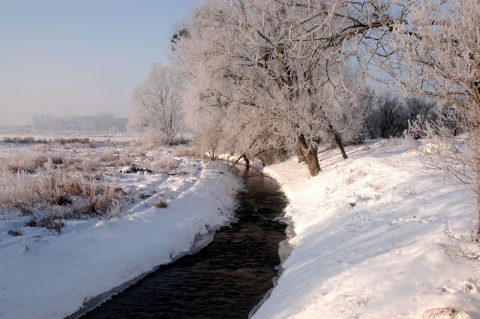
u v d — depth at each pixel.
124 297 7.23
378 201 10.45
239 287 7.62
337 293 5.23
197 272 8.42
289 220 12.77
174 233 10.31
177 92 48.19
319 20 5.76
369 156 18.30
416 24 4.13
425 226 7.18
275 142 21.08
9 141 39.34
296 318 5.00
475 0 3.82
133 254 8.62
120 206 11.25
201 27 19.39
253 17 13.45
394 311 4.27
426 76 4.10
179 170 20.67
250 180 22.80
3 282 6.55
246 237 11.02
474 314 3.85
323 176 17.50
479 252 4.84
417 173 12.16
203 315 6.51
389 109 41.09
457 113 4.36
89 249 8.28
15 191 10.86
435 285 4.66
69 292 6.92
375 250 6.75
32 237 8.25
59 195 11.05
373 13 5.21
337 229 9.05
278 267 8.59
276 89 16.86
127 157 25.02
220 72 18.62
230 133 21.22
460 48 4.02
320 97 10.97
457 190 9.12
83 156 25.09
